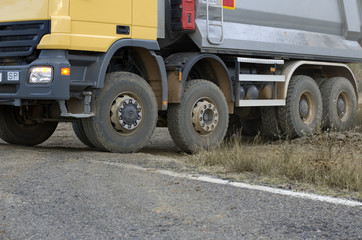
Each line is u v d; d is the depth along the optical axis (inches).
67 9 255.6
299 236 137.7
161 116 333.7
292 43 375.9
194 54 311.3
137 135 283.0
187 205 168.4
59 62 251.9
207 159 250.8
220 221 150.9
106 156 258.8
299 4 388.2
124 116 275.6
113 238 135.6
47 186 190.7
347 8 433.7
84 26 261.0
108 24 269.0
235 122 422.3
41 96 252.1
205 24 313.7
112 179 204.1
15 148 288.7
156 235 137.9
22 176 206.8
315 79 436.8
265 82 362.6
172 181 203.2
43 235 137.8
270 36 358.0
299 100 389.1
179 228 144.0
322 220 152.2
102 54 268.2
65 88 251.9
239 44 331.9
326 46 408.2
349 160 240.7
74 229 142.7
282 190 191.3
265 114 385.1
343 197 181.8
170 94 301.9
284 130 384.5
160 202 171.8
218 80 331.9
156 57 289.4
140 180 203.5
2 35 262.8
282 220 152.1
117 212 159.3
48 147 314.5
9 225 145.9
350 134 379.9
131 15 277.7
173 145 379.2
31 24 258.2
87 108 263.6
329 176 202.7
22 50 259.8
